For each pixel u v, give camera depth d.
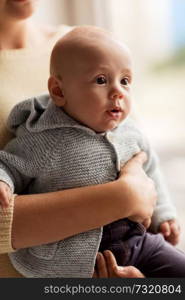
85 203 0.85
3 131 0.98
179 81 1.90
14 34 1.06
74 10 1.66
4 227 0.84
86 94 0.86
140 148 1.01
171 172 1.76
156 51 1.83
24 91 1.03
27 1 0.99
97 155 0.90
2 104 0.99
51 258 0.89
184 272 0.93
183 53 1.87
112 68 0.86
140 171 0.93
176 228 1.05
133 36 1.75
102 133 0.91
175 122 1.89
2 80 1.01
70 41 0.88
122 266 0.92
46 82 1.06
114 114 0.87
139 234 0.94
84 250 0.89
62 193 0.87
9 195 0.85
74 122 0.89
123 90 0.87
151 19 1.78
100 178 0.91
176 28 1.83
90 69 0.86
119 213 0.86
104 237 0.91
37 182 0.91
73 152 0.89
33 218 0.85
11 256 0.95
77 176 0.89
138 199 0.88
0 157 0.90
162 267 0.93
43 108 0.95
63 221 0.85
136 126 1.04
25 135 0.92
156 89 1.88
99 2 1.68
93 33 0.89
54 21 1.64
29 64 1.05
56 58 0.88
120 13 1.71
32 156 0.89
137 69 1.80
